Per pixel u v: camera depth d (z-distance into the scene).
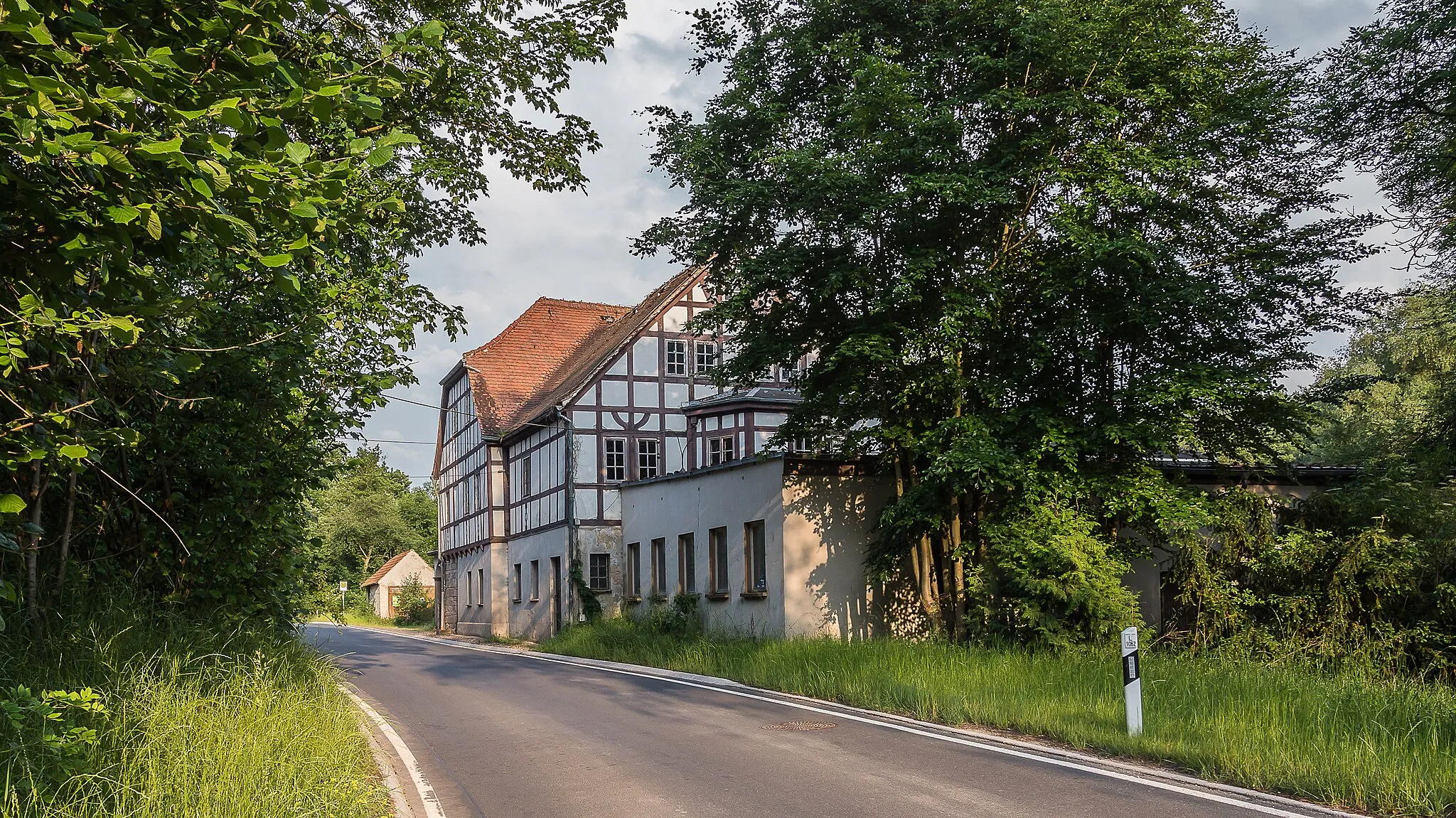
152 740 5.97
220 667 8.27
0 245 4.27
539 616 33.50
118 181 3.99
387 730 11.32
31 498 7.21
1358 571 14.35
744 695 14.26
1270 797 7.25
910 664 14.05
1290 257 16.95
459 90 13.03
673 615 23.53
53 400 4.92
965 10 16.08
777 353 17.55
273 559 11.12
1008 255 17.06
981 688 12.35
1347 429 26.23
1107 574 14.67
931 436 16.34
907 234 16.45
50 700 4.79
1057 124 15.73
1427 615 14.39
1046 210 16.84
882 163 15.58
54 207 4.06
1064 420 16.06
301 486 11.04
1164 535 16.33
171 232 4.32
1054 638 14.34
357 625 50.78
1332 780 7.30
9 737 5.46
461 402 43.56
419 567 62.97
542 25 13.62
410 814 7.12
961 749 9.44
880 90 14.95
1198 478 19.78
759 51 17.28
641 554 27.64
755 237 17.70
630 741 10.35
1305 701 10.10
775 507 20.61
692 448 31.27
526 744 10.30
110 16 4.20
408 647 28.78
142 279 4.44
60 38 3.88
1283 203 17.64
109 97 3.73
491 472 38.34
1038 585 14.47
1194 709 10.09
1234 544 15.53
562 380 37.53
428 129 13.52
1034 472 15.70
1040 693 11.81
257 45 4.20
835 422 18.55
